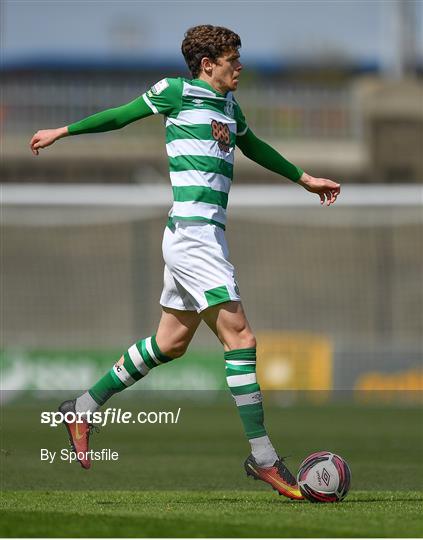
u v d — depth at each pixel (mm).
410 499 22219
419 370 57625
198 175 21266
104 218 74625
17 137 96312
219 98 21609
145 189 59906
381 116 97562
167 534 16438
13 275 87438
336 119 100188
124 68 150000
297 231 89688
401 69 105750
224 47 21609
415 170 97500
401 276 86062
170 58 151000
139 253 84125
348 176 98625
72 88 99125
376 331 83938
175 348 22438
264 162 23172
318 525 17344
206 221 21250
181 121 21422
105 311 84438
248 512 19234
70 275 86938
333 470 21125
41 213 75125
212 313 21188
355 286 86875
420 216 77688
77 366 55406
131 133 96250
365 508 20016
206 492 24719
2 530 16781
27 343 79938
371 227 88188
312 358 58719
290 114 100375
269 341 59062
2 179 95938
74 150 95875
